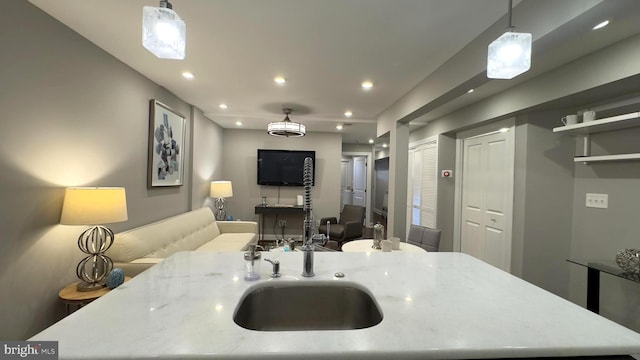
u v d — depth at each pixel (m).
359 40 1.98
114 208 1.83
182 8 1.62
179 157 3.50
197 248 3.38
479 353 0.71
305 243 1.23
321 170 5.73
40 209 1.71
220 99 3.49
